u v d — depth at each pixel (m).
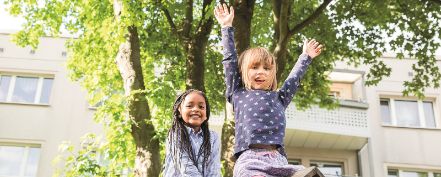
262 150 2.88
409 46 12.21
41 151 16.72
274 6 9.75
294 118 17.05
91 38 10.88
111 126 8.20
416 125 18.61
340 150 18.20
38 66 17.80
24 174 16.62
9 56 17.78
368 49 12.34
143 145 7.64
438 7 11.32
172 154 3.37
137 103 7.88
